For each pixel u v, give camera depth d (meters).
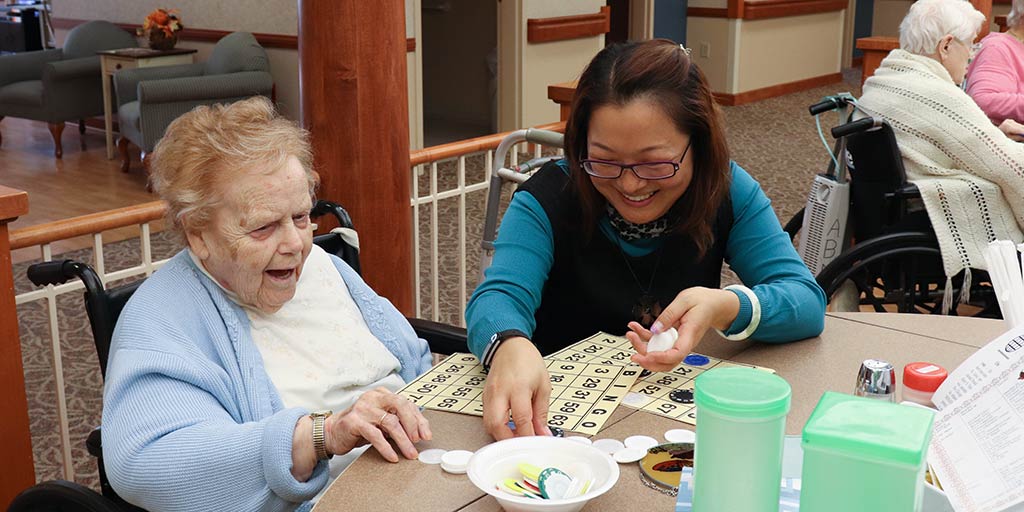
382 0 2.70
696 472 0.98
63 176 7.49
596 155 1.70
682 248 1.96
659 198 1.75
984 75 4.05
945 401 1.34
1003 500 1.11
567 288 2.03
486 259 2.72
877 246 3.38
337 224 2.81
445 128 9.45
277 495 1.49
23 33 11.21
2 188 2.30
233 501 1.49
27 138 9.00
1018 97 3.95
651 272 1.98
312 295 1.88
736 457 0.94
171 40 8.08
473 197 6.50
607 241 1.95
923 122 3.38
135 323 1.64
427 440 1.44
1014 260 1.59
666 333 1.60
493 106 9.10
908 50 3.57
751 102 10.46
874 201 3.57
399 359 2.01
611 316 2.01
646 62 1.66
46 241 2.37
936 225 3.33
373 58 2.71
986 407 1.26
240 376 1.69
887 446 0.84
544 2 8.35
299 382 1.78
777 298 1.76
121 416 1.53
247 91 7.45
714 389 0.95
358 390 1.88
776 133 8.57
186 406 1.55
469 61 9.56
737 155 7.59
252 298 1.73
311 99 2.74
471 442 1.44
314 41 2.69
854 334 1.87
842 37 11.62
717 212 1.97
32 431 3.36
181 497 1.48
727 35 10.16
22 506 1.63
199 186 1.62
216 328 1.70
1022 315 1.56
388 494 1.29
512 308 1.78
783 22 10.66
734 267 2.02
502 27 8.24
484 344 1.68
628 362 1.72
